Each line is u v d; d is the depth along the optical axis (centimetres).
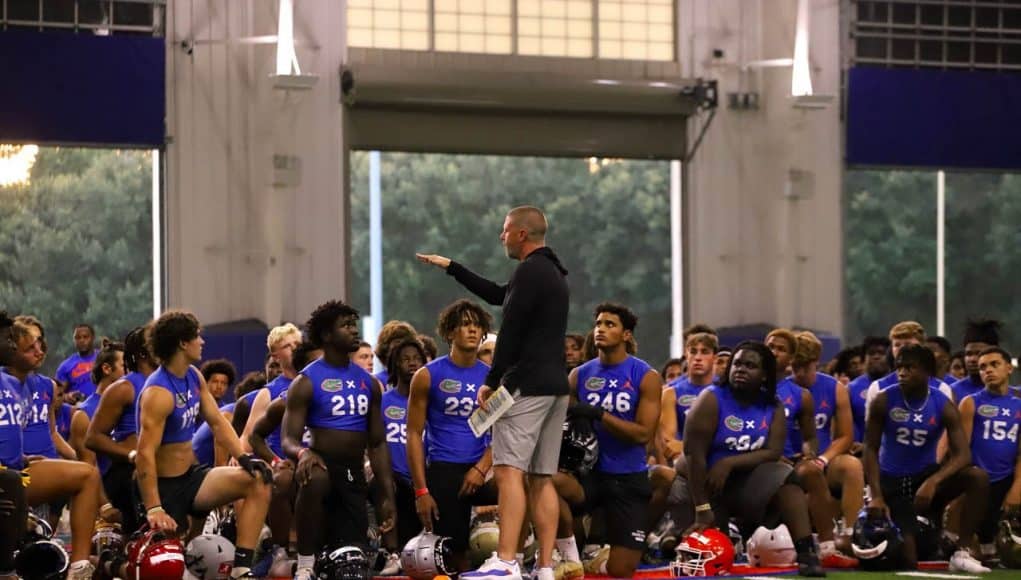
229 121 4709
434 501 2380
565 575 2434
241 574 2302
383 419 2625
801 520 2473
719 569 2461
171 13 4681
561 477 2430
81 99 4581
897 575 2556
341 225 4819
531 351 2048
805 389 2809
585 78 4950
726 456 2517
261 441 2483
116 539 2434
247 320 4700
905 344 3044
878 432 2748
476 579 2022
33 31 4562
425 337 3067
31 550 2197
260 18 4731
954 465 2702
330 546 2345
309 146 4784
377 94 4794
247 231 4719
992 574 2617
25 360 2459
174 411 2294
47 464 2283
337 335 2314
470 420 2055
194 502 2328
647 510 2595
